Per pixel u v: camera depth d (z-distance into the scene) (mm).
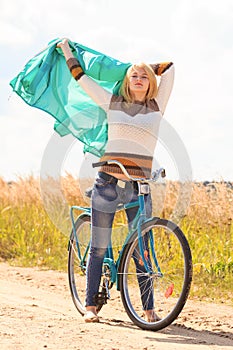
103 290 10430
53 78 11172
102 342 8742
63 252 18344
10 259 18734
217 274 14828
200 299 13070
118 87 10430
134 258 10180
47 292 13453
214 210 17766
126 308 10195
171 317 9602
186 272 9484
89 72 10648
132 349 8445
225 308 12188
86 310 10406
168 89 10508
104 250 10250
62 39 10906
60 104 11180
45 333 9117
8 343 8445
